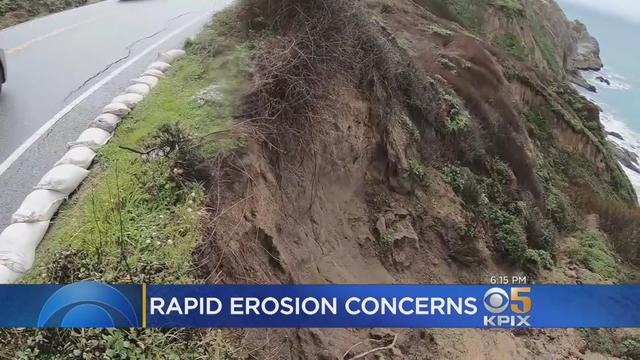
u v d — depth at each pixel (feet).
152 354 16.99
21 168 24.54
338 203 31.42
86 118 29.32
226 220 21.39
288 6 31.12
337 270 28.02
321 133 29.37
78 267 18.31
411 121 39.50
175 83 30.01
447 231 36.94
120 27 46.65
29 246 19.17
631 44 236.43
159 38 43.21
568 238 50.49
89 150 24.03
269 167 25.73
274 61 28.02
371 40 34.68
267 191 24.67
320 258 27.58
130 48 40.60
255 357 19.76
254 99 26.48
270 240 23.34
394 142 36.04
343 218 31.32
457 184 40.29
